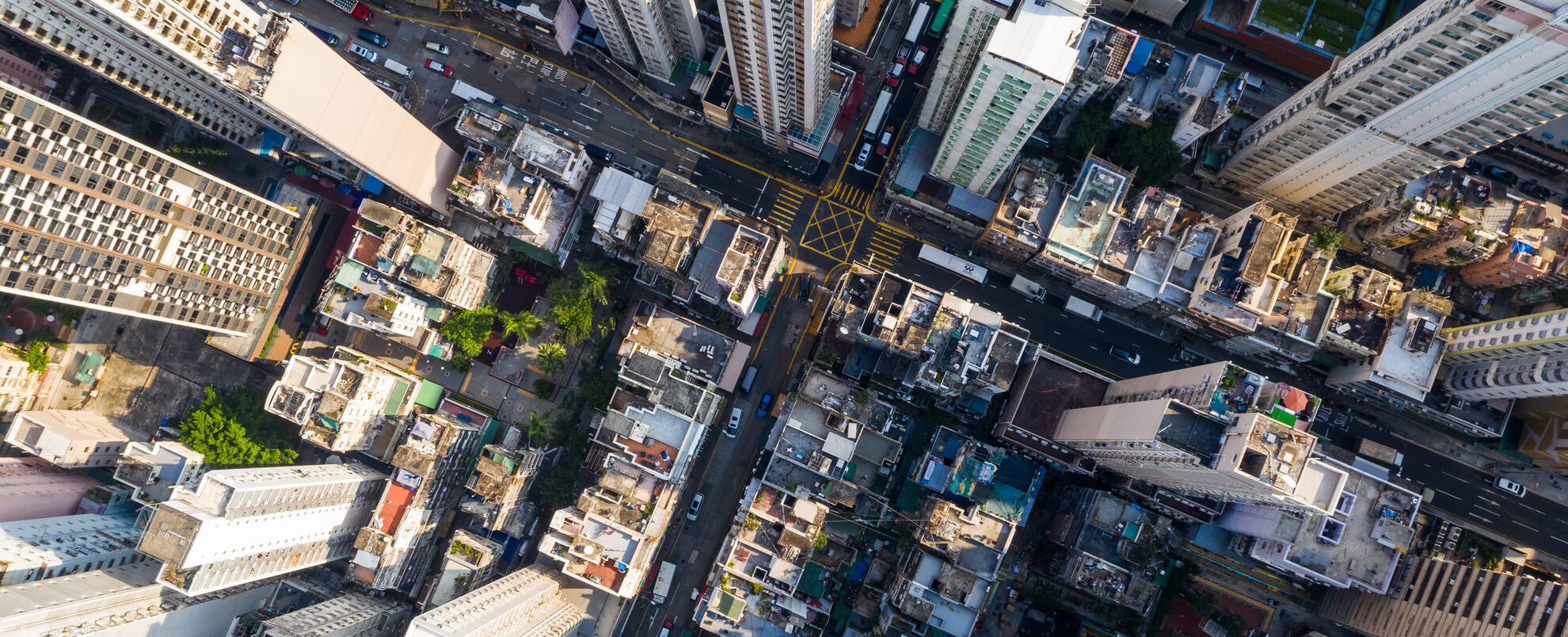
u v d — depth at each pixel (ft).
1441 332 523.29
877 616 534.78
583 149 549.95
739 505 556.92
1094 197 508.12
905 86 586.45
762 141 576.20
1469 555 533.96
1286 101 504.84
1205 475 411.95
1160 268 517.96
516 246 570.05
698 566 564.71
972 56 477.36
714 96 541.34
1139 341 573.33
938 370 494.18
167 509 430.61
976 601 486.38
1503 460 549.95
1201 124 514.27
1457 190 508.94
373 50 594.65
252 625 510.17
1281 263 505.66
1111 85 524.11
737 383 569.64
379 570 498.28
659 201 538.06
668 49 552.41
